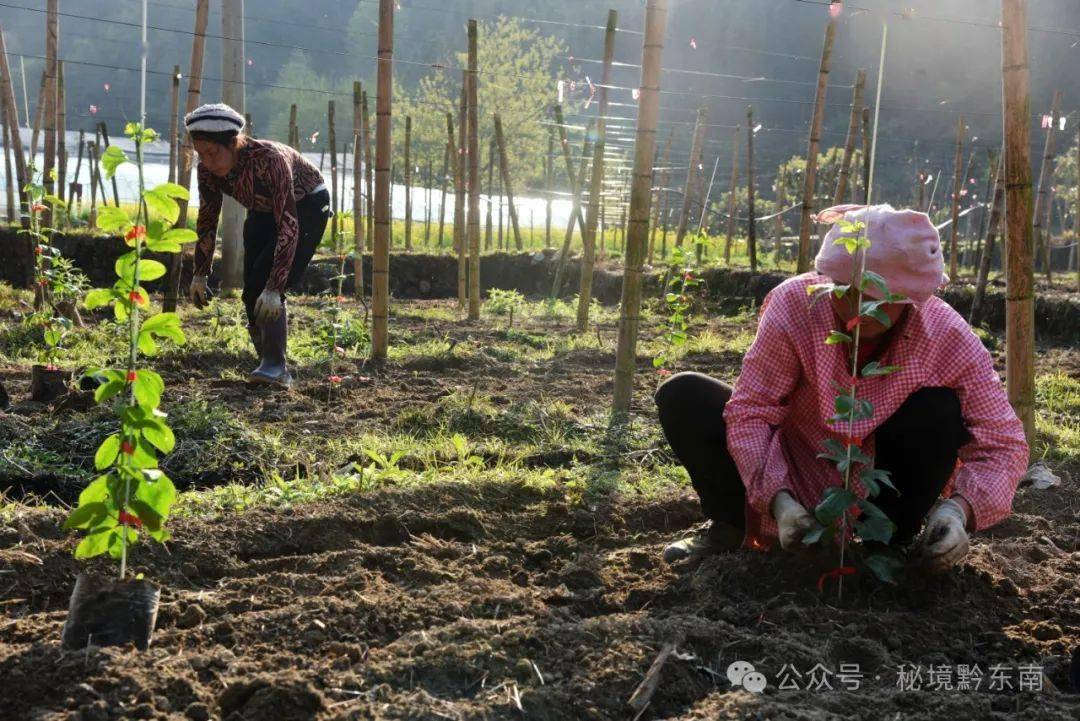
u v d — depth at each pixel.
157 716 2.13
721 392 3.07
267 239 6.29
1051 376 7.30
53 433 5.02
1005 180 4.48
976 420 2.83
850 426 2.65
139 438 2.45
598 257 15.00
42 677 2.23
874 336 2.81
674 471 4.57
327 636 2.57
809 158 8.84
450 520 3.66
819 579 2.91
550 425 5.50
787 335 2.84
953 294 10.77
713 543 3.27
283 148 6.09
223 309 9.27
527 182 35.28
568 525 3.73
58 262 7.27
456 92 35.75
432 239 18.69
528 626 2.58
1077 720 2.25
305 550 3.44
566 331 9.84
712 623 2.66
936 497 2.89
